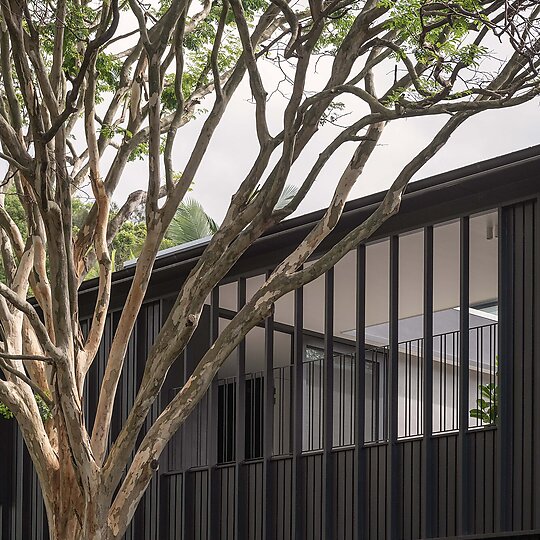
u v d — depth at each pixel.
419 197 12.44
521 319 11.57
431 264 12.59
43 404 10.24
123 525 8.36
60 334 8.40
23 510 16.77
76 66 10.67
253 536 14.20
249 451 17.88
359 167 8.41
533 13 7.09
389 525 12.48
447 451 12.16
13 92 8.83
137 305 9.35
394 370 12.77
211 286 8.14
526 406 11.39
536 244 11.54
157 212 9.01
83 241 10.61
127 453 8.40
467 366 12.08
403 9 7.25
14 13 8.31
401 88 7.96
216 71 8.98
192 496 15.08
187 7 8.90
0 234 10.94
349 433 18.67
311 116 8.13
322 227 8.35
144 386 8.30
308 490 13.68
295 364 14.05
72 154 11.54
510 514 11.36
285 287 8.15
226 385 15.80
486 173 11.75
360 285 13.30
